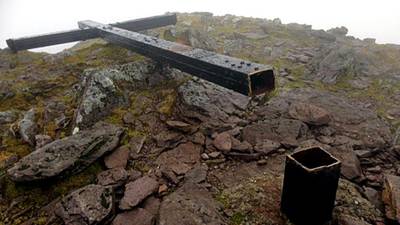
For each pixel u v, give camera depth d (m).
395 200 3.31
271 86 3.89
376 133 4.92
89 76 5.47
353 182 3.89
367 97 6.21
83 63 6.66
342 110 5.55
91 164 4.05
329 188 2.91
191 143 4.59
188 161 4.27
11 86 6.01
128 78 5.67
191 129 4.81
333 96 6.04
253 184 3.79
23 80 6.31
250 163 4.25
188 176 3.98
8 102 5.65
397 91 6.38
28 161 3.83
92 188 3.51
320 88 6.52
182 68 4.82
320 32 9.40
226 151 4.35
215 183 3.93
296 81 6.79
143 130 4.87
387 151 4.50
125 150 4.36
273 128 4.84
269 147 4.42
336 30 10.11
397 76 7.00
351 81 6.82
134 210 3.44
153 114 5.22
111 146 4.26
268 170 4.09
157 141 4.62
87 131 4.44
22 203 3.66
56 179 3.79
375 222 3.24
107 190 3.50
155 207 3.55
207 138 4.70
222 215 3.36
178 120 5.06
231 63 4.09
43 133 4.77
